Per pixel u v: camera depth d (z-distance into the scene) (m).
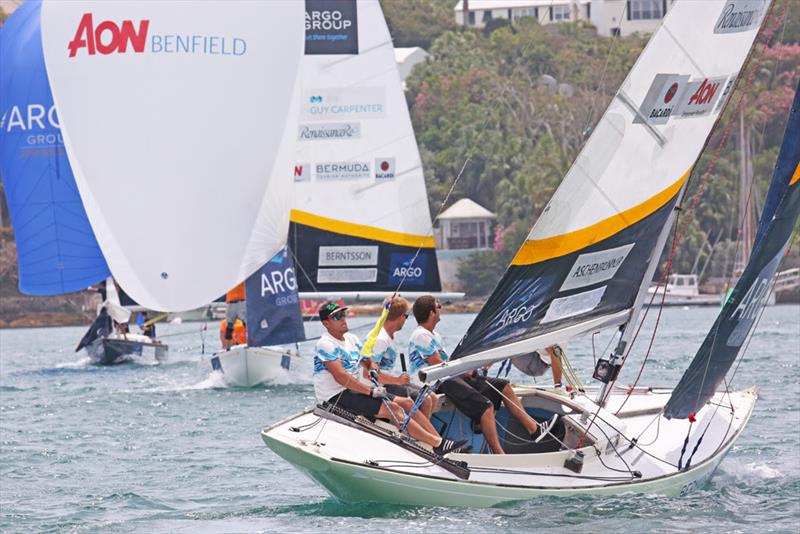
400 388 38.25
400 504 35.06
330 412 37.06
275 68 82.69
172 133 80.50
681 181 37.47
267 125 82.62
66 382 97.25
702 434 40.56
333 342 37.00
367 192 95.50
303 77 94.75
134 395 81.50
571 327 36.66
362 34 94.88
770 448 48.38
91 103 80.06
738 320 38.75
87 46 80.06
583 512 34.75
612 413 40.56
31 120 102.00
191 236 81.00
